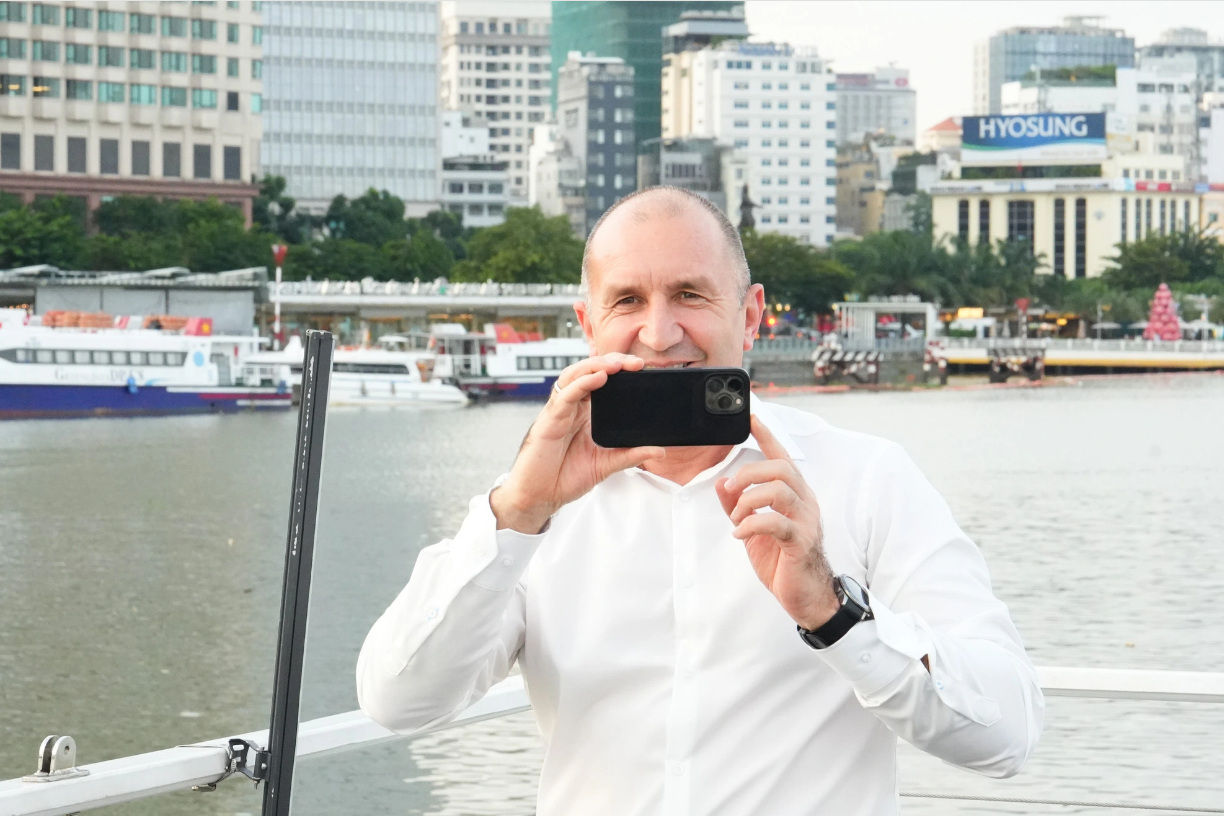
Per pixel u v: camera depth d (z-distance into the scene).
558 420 1.88
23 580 27.34
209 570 29.00
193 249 109.62
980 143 171.62
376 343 102.44
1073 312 138.25
